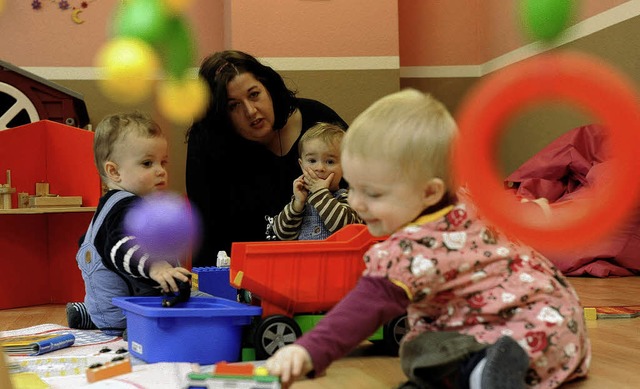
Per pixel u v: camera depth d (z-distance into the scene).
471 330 0.92
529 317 0.91
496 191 0.96
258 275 1.29
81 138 2.43
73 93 2.90
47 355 1.37
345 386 1.08
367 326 0.86
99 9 3.59
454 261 0.91
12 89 2.76
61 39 3.57
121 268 1.50
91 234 1.65
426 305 0.95
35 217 2.42
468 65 3.91
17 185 2.42
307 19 3.40
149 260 1.47
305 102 2.36
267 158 2.26
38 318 2.06
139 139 1.70
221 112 2.08
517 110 1.02
